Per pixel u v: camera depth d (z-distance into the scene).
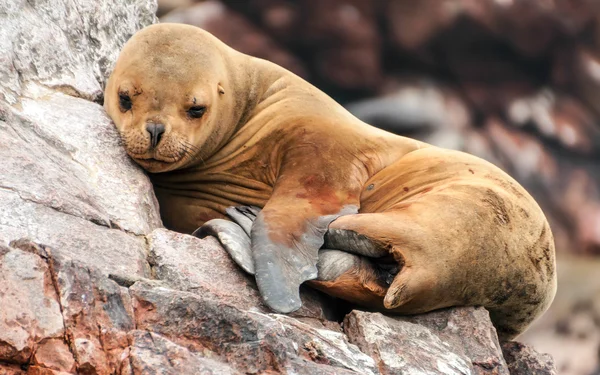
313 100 30.38
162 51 28.17
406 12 86.25
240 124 29.94
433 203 26.61
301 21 85.62
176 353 19.38
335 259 25.88
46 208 23.33
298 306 24.22
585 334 58.91
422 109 83.69
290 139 29.19
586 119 86.94
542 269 27.88
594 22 86.62
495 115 86.56
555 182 82.88
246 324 20.66
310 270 25.23
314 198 27.22
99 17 33.91
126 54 28.31
